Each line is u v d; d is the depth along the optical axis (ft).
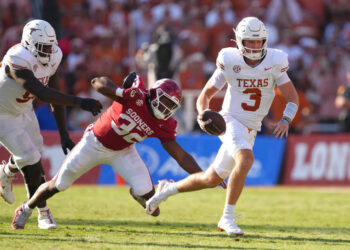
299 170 116.47
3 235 51.93
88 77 137.59
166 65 123.54
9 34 146.20
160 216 71.20
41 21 54.44
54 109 59.88
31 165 57.00
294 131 128.57
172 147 54.49
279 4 156.46
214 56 146.72
